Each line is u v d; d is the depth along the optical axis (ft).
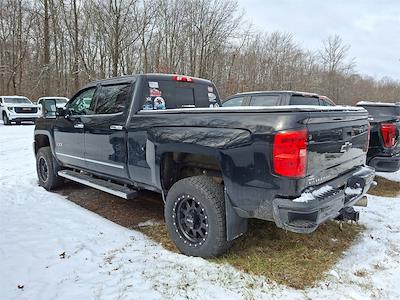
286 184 8.58
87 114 15.42
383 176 23.22
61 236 11.87
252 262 10.09
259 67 119.65
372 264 10.09
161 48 105.91
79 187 18.90
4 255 10.38
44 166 18.61
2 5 109.50
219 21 106.01
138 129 12.23
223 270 9.61
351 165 11.18
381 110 20.15
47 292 8.48
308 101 24.72
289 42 129.49
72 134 16.01
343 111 10.32
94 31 89.81
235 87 102.53
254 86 114.21
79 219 13.55
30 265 9.81
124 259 10.27
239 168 9.31
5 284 8.80
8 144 36.01
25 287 8.68
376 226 13.23
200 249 10.35
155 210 15.12
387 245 11.44
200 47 106.22
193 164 11.51
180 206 10.85
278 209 8.71
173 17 104.27
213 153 9.83
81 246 11.11
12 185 18.79
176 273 9.45
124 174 13.34
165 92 13.79
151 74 13.50
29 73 112.78
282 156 8.53
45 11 88.22
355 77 154.40
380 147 18.70
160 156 11.34
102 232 12.31
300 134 8.47
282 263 10.07
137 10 90.74
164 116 11.38
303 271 9.62
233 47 110.93
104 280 9.06
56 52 99.60
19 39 110.11
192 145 10.27
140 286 8.79
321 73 146.10
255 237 11.75
